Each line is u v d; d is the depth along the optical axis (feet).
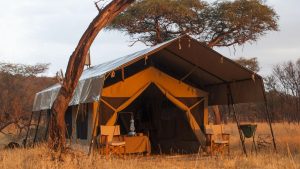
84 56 32.50
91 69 53.31
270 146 44.91
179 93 45.83
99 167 29.53
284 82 108.99
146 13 66.90
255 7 66.39
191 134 47.29
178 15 67.51
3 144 51.88
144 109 52.95
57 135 31.86
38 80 100.94
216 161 35.68
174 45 39.88
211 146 41.91
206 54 40.11
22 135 59.77
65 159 30.04
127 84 42.98
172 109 50.21
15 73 96.37
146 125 52.21
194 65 43.91
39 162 29.73
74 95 40.50
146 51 40.27
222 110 107.96
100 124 41.01
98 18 32.50
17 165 30.12
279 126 77.05
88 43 32.48
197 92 46.88
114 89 42.19
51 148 31.55
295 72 107.34
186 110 45.75
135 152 42.57
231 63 40.29
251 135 41.47
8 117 62.54
